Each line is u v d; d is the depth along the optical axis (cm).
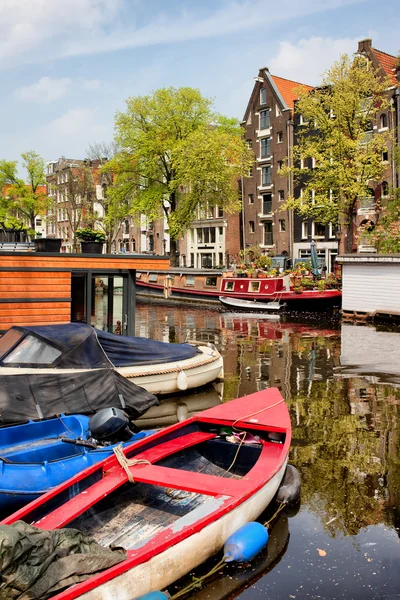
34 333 977
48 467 648
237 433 755
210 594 507
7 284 1240
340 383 1308
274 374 1417
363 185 2862
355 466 796
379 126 3419
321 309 2925
